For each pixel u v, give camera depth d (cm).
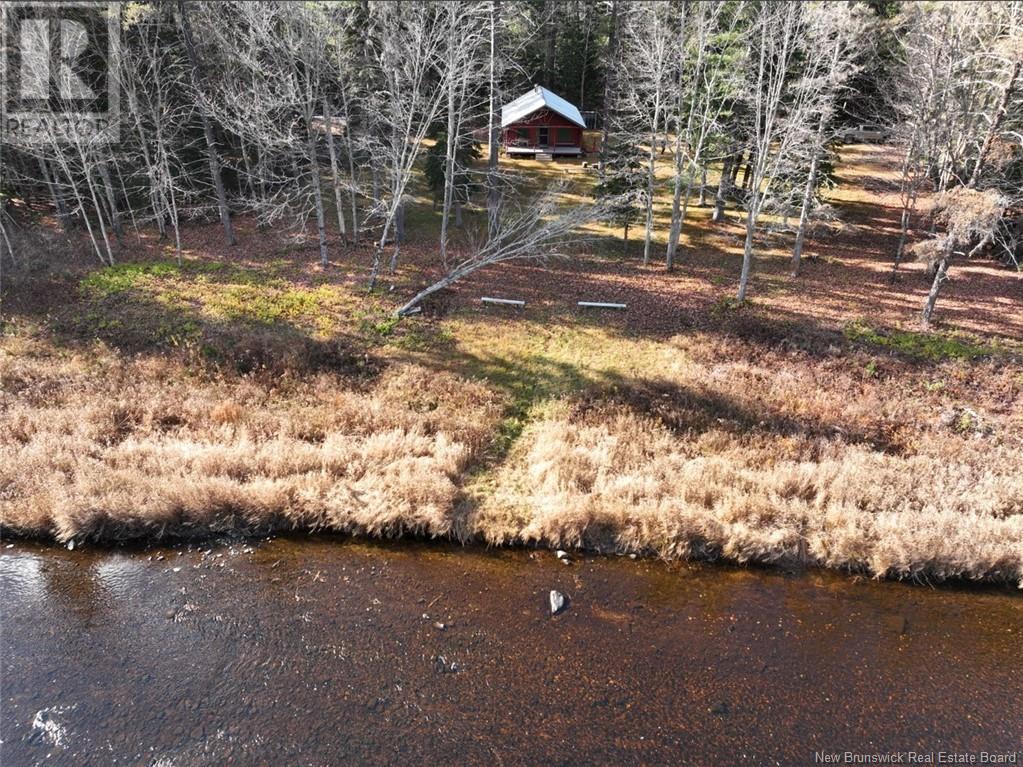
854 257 2569
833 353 1861
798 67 2336
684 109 2581
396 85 2102
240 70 2762
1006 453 1505
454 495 1373
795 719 943
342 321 2016
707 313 2088
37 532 1291
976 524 1293
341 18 2505
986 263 2505
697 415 1636
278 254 2516
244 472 1419
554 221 2289
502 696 964
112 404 1612
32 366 1764
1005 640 1114
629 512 1330
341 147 3278
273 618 1105
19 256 2425
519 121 3606
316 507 1333
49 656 1016
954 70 2217
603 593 1198
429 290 2048
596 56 4266
